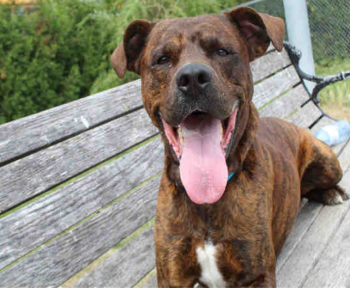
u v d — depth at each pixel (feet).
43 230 2.19
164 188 2.30
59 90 5.54
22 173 2.16
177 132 2.19
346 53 5.54
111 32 5.72
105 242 2.44
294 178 2.73
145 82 2.28
